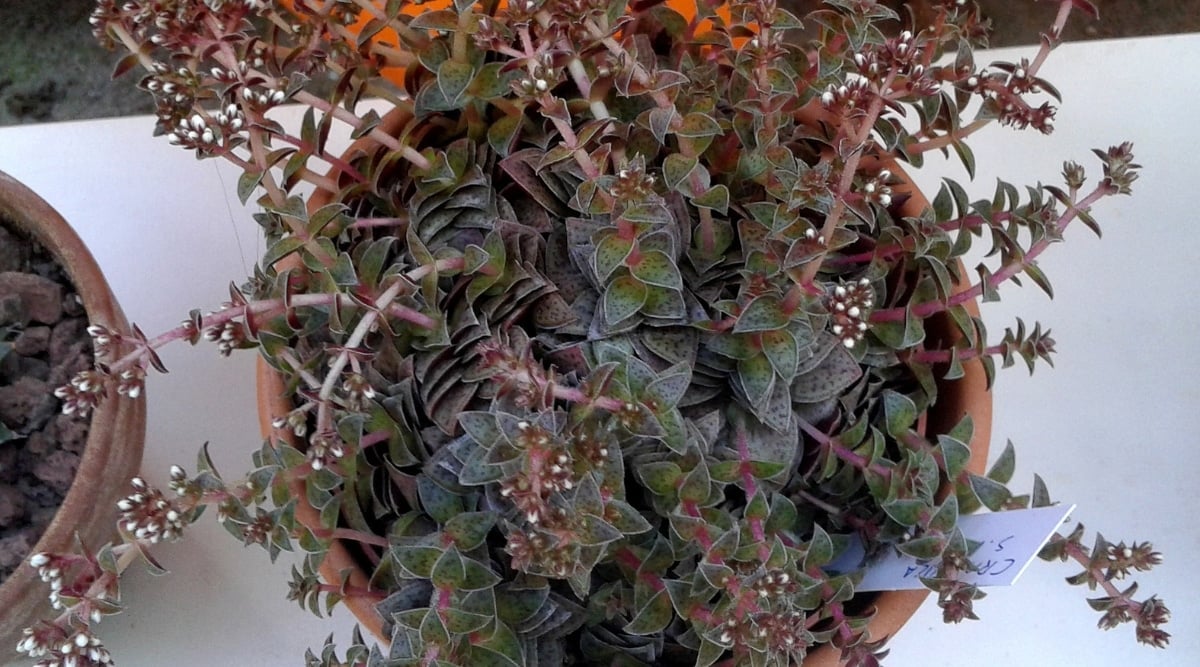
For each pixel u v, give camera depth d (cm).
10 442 80
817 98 69
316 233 59
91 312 73
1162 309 91
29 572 67
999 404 89
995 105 64
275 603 85
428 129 71
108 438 70
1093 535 86
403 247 68
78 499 69
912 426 69
